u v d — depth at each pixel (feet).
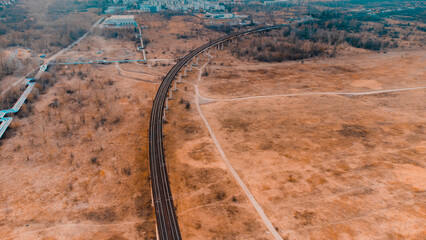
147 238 183.42
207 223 192.13
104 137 298.15
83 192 224.53
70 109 352.49
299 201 209.26
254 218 195.62
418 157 253.65
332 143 281.95
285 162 254.47
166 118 334.44
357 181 226.79
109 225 193.26
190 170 245.04
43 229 188.55
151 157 253.65
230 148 277.03
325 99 386.52
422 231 178.50
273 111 351.25
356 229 183.21
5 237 181.68
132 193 225.15
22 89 396.98
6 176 237.04
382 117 335.67
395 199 205.98
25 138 290.35
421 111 347.97
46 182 233.14
